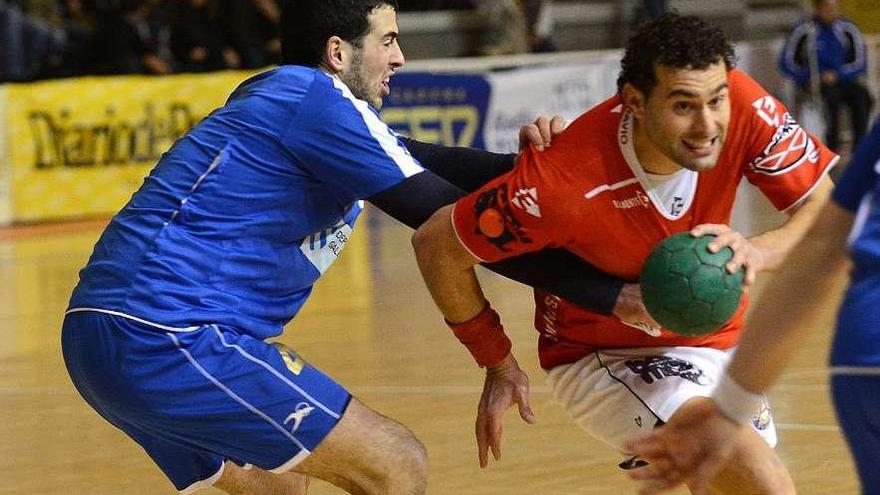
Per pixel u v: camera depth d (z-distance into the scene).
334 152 7.36
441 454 11.23
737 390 4.75
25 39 39.09
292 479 8.50
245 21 36.75
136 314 7.17
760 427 7.56
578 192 7.16
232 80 35.44
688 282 6.65
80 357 7.33
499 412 7.91
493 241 7.27
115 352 7.18
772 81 41.78
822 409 12.00
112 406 7.38
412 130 37.06
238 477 8.30
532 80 37.91
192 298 7.23
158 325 7.15
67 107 33.69
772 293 4.73
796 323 4.70
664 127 6.83
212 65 36.00
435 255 7.49
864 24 44.75
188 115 35.00
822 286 4.72
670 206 7.26
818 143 7.65
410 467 7.43
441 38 42.50
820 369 13.77
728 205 7.50
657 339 7.77
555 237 7.25
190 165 7.41
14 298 22.34
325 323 18.52
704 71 6.69
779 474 6.60
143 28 35.06
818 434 11.11
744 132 7.39
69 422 13.30
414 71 37.03
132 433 7.93
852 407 4.74
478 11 42.66
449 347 16.30
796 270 4.73
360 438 7.34
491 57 40.19
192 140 7.50
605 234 7.28
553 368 8.18
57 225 33.31
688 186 7.27
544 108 38.09
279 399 7.23
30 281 24.34
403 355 15.86
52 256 27.89
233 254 7.34
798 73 38.44
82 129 33.88
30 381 15.52
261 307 7.46
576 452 11.11
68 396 14.62
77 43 36.34
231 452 7.45
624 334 7.80
